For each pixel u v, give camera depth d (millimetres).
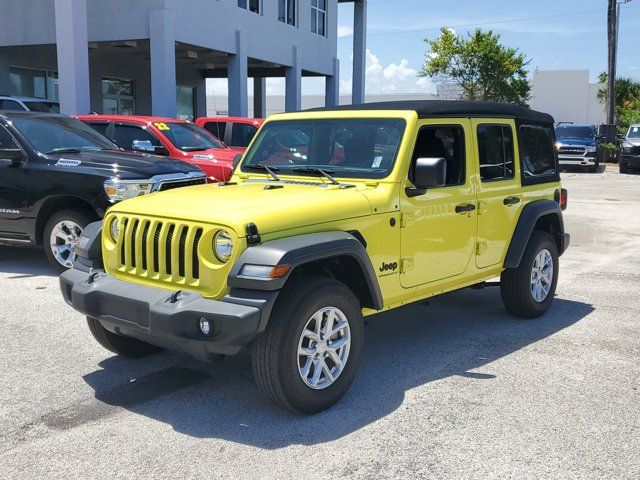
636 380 4836
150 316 3904
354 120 5090
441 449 3746
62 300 6766
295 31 23219
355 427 4016
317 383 4145
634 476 3473
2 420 4066
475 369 5039
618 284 8031
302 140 5305
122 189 7332
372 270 4367
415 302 5164
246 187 4824
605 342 5734
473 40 38094
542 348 5555
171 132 11227
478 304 6992
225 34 18984
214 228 3883
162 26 16141
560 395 4535
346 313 4238
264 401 4391
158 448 3734
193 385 4656
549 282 6535
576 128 29297
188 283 3992
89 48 19594
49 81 20422
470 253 5496
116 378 4762
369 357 5297
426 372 4965
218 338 3727
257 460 3605
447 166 5340
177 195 4520
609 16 34531
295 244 3869
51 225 7684
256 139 5633
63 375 4801
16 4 17609
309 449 3734
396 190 4695
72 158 7766
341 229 4316
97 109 21312
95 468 3510
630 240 11375
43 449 3709
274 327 3871
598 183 22375
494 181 5727
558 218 6621
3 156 7742
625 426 4059
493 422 4098
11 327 5883
